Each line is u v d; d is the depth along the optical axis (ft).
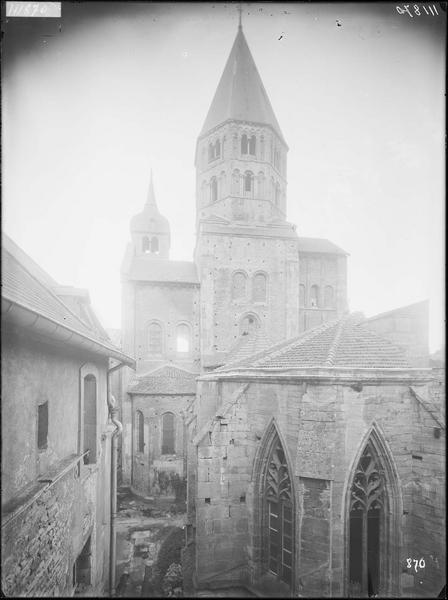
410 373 29.19
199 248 93.50
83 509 31.04
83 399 32.37
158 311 90.63
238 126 91.45
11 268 23.84
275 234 90.53
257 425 33.27
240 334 87.40
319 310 98.02
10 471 19.22
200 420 47.62
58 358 26.30
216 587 31.48
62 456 27.04
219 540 32.55
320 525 26.17
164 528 57.67
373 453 28.71
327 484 26.21
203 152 97.35
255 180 92.53
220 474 32.99
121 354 37.76
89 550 33.22
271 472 32.07
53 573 23.94
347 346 32.12
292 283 90.53
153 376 84.33
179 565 43.19
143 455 76.89
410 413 29.30
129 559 46.24
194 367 89.35
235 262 88.94
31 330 19.53
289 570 29.76
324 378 27.73
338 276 100.73
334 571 25.85
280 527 30.76
